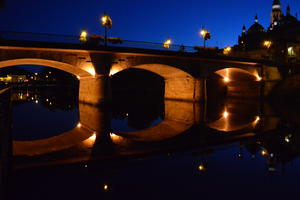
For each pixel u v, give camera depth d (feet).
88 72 96.17
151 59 111.24
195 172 28.37
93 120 77.20
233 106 126.00
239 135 51.11
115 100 162.30
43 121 74.08
